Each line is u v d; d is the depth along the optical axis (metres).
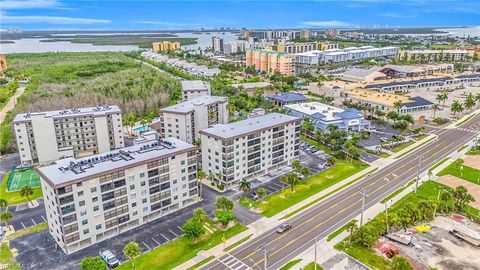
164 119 179.75
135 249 92.19
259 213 121.81
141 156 115.50
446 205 121.88
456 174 149.75
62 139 170.25
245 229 112.50
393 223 109.00
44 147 165.00
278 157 156.62
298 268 93.69
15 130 158.12
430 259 96.62
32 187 142.25
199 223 106.69
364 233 102.06
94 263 86.56
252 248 102.75
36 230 112.44
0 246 104.25
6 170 159.12
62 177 99.25
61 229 99.56
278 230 110.31
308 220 117.12
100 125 175.75
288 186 141.38
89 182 100.75
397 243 104.00
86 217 102.31
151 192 115.94
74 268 94.38
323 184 143.00
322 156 173.38
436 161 164.50
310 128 198.88
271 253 100.44
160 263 96.56
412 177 148.12
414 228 111.69
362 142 192.25
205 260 97.56
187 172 124.81
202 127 187.50
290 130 158.62
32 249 102.75
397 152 177.12
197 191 130.38
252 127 147.75
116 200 107.75
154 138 180.00
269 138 150.12
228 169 137.38
